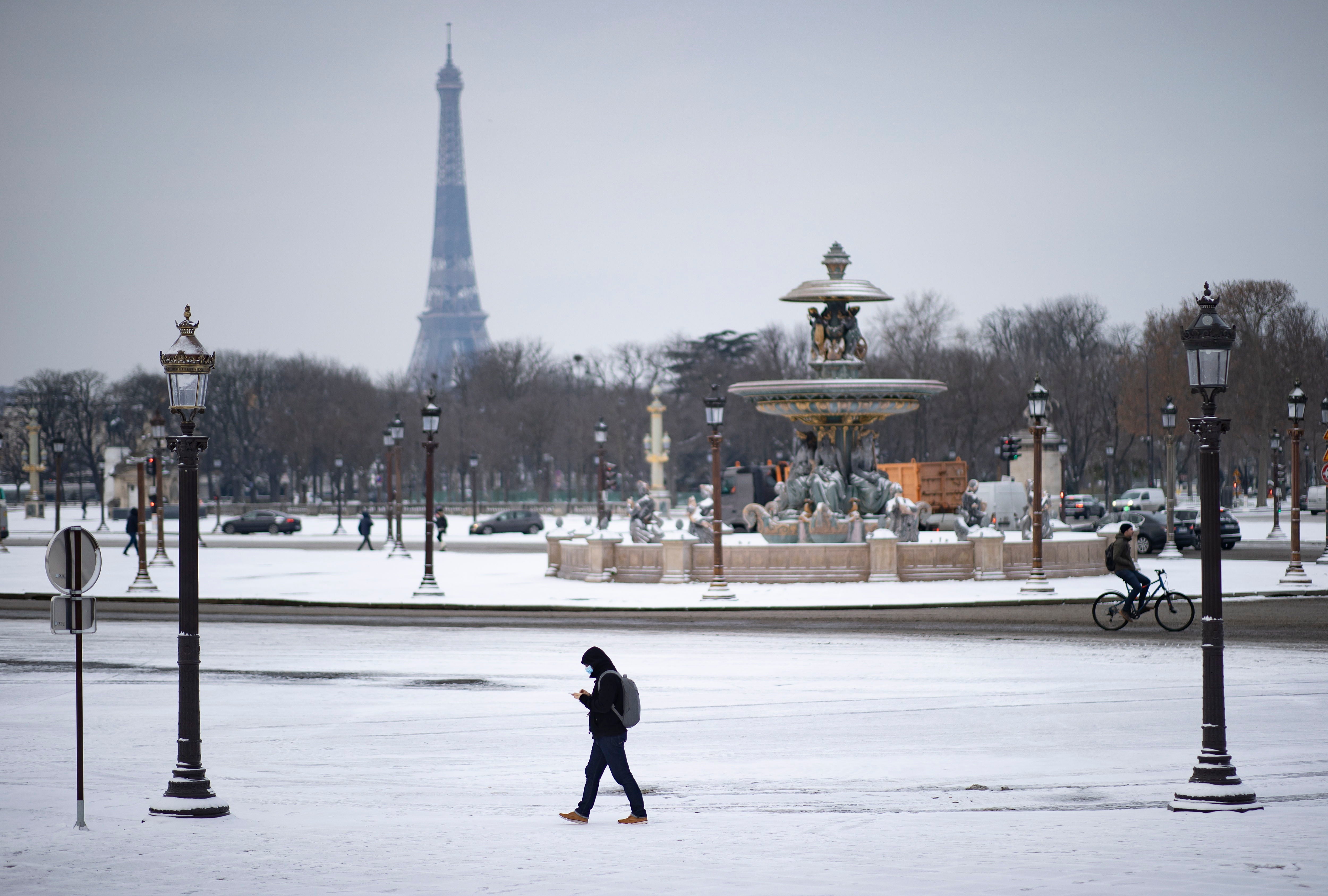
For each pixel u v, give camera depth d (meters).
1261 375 97.12
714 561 38.44
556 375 172.12
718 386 36.41
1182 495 136.12
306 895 9.86
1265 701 18.80
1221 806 12.63
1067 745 16.09
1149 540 54.50
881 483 46.38
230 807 13.30
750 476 68.44
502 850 11.36
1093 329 147.50
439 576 47.44
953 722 17.67
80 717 12.41
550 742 16.78
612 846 11.52
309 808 13.29
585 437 139.25
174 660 24.62
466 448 146.75
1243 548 59.44
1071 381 122.25
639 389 150.75
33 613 35.25
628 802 13.52
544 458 146.50
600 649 13.27
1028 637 27.05
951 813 12.74
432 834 12.04
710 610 33.81
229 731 17.50
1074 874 10.21
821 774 14.73
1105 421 120.88
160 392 158.12
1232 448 108.50
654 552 42.09
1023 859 10.80
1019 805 13.07
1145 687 20.30
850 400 45.75
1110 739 16.39
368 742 16.80
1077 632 27.98
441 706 19.34
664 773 14.93
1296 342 99.31
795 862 10.80
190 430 13.72
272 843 11.67
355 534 92.75
